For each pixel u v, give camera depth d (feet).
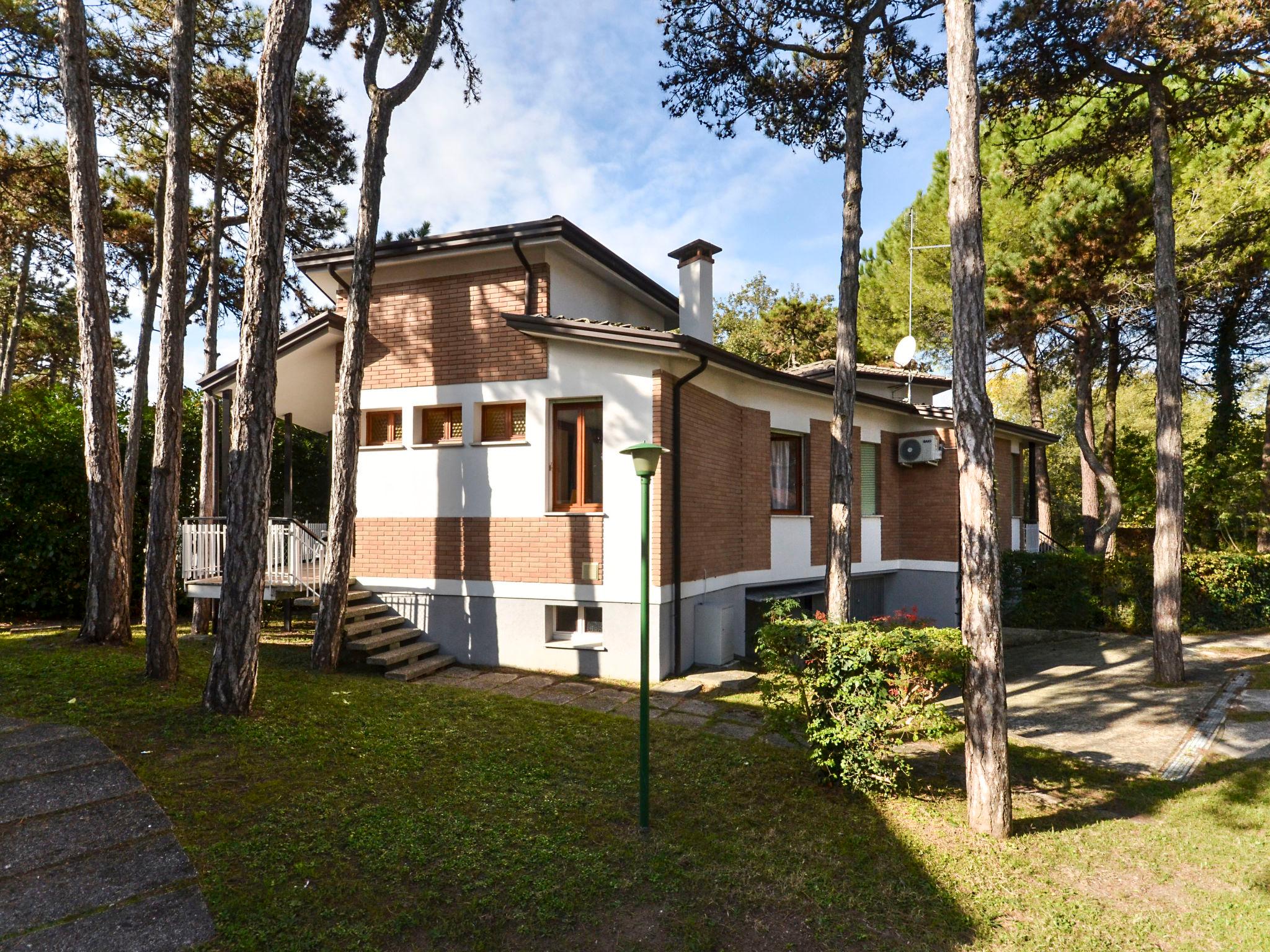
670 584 31.86
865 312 91.20
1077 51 34.81
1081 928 13.48
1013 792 20.44
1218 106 36.63
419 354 35.81
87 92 28.73
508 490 33.55
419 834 15.67
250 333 22.36
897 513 51.19
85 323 29.43
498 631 33.42
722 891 14.29
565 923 12.92
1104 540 58.75
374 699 25.57
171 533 25.62
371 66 30.99
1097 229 49.06
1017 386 93.61
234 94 41.55
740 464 38.73
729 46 36.06
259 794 16.98
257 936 11.89
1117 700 30.78
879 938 13.00
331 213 52.54
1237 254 54.13
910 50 36.09
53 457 37.88
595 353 32.24
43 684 23.45
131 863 13.80
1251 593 48.34
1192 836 17.44
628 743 22.70
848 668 18.45
